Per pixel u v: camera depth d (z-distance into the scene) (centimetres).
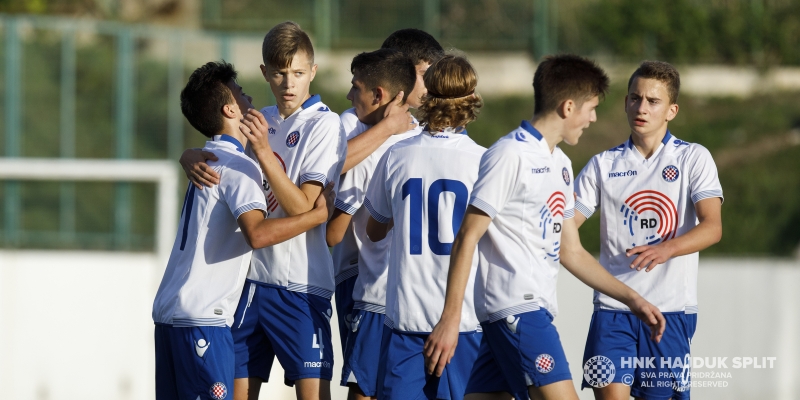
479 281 1322
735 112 6681
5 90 4744
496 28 6719
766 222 5841
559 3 6819
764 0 7231
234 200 1330
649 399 1580
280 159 1476
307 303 1466
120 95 4900
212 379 1338
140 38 5009
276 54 1437
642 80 1570
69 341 2539
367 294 1528
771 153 6300
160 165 2959
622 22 6925
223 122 1409
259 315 1470
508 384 1359
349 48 6625
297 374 1462
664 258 1459
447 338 1219
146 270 2588
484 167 1268
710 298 2289
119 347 2550
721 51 7062
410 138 1439
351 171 1567
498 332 1305
